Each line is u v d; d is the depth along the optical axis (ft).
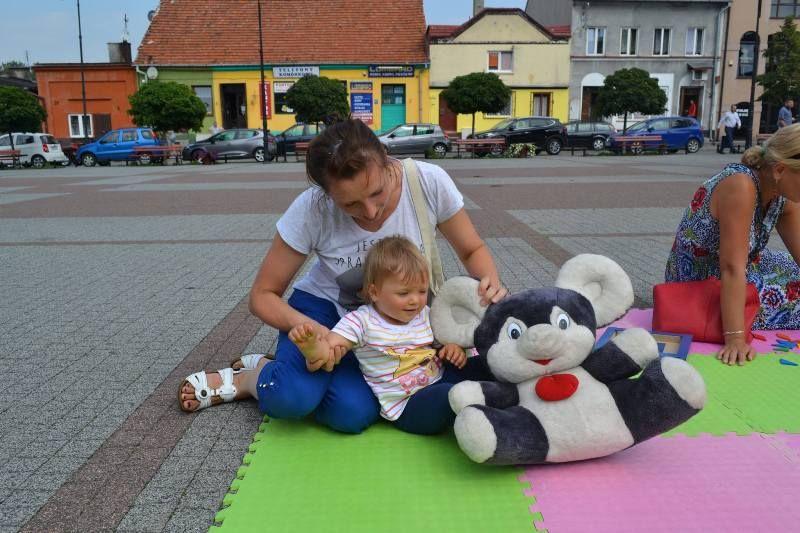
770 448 7.70
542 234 23.61
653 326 11.78
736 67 110.01
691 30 109.40
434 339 8.22
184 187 46.62
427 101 107.24
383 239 7.88
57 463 7.78
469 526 6.30
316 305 8.71
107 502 6.94
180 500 6.97
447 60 106.32
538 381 7.18
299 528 6.33
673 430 8.16
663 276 16.74
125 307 14.67
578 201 33.78
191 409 9.12
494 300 7.78
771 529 6.16
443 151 82.64
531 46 106.83
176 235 25.08
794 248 11.64
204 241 23.66
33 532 6.42
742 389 9.34
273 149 83.05
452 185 8.48
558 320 7.16
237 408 9.30
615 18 108.17
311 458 7.68
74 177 60.75
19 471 7.59
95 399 9.63
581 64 108.68
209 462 7.77
